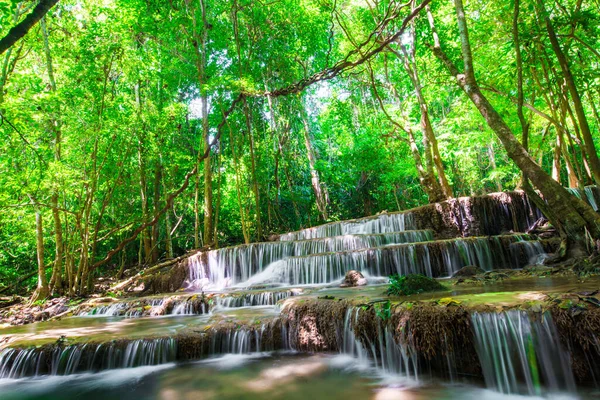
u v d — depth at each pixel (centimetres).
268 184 2189
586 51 1112
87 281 1255
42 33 1209
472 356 413
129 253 2048
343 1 1917
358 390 427
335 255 1049
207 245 1581
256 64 1880
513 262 956
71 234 1349
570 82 831
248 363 556
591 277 601
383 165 2162
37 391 504
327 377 476
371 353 502
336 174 2291
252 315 704
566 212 753
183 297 917
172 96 1891
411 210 1390
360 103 2605
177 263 1438
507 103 1454
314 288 884
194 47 1666
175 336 598
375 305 507
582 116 826
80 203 1271
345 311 551
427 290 602
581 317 356
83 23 1323
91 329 708
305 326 596
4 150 970
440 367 434
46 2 275
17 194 1042
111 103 1190
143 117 1259
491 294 491
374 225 1456
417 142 2233
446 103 2719
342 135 2386
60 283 1239
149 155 1498
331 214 2456
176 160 1619
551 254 872
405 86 2269
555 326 369
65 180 1070
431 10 1446
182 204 2095
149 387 485
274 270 1177
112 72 1348
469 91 855
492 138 1873
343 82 2541
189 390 464
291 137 2397
